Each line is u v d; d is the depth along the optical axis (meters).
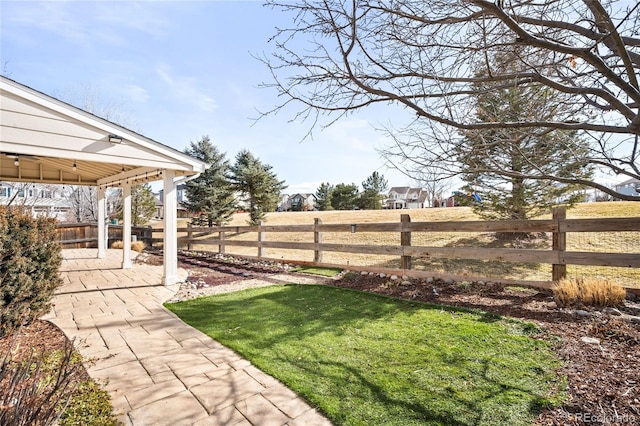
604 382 2.04
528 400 1.93
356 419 1.82
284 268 7.13
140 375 2.38
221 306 4.24
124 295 4.89
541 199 6.86
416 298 4.29
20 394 1.37
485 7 1.38
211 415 1.89
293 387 2.17
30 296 3.34
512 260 4.31
